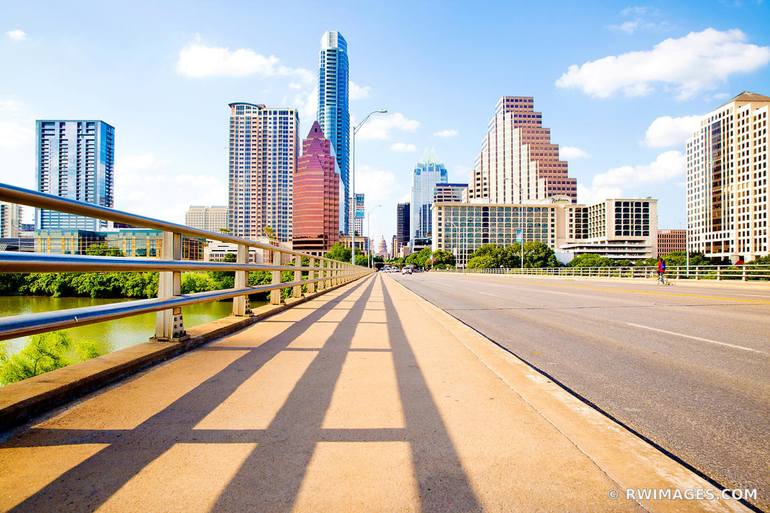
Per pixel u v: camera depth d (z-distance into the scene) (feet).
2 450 8.87
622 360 19.40
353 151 142.00
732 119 626.23
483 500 7.41
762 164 578.25
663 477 8.27
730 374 16.97
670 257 472.85
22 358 66.49
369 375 15.12
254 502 7.25
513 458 8.93
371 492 7.60
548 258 491.72
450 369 16.07
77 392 12.13
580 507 7.23
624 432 10.31
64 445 9.16
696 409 12.94
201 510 7.00
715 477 8.84
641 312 38.45
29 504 7.06
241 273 26.58
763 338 24.93
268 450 9.13
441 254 625.82
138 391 12.78
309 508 7.11
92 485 7.66
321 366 16.22
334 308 37.81
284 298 38.24
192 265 18.42
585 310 40.32
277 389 13.29
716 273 98.07
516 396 12.93
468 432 10.22
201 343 19.81
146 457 8.71
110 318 12.67
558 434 10.16
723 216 639.35
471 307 43.60
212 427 10.26
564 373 17.10
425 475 8.20
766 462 9.55
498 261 478.18
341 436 9.89
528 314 37.27
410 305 41.73
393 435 10.00
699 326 29.68
